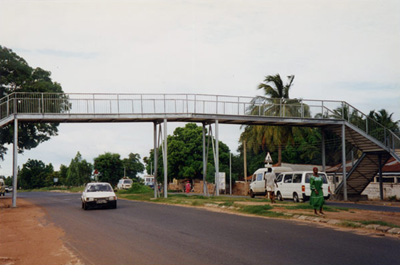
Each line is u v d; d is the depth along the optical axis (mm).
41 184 99438
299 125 31969
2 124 25391
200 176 65875
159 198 28688
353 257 7609
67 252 8953
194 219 14641
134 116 28203
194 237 10383
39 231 12875
